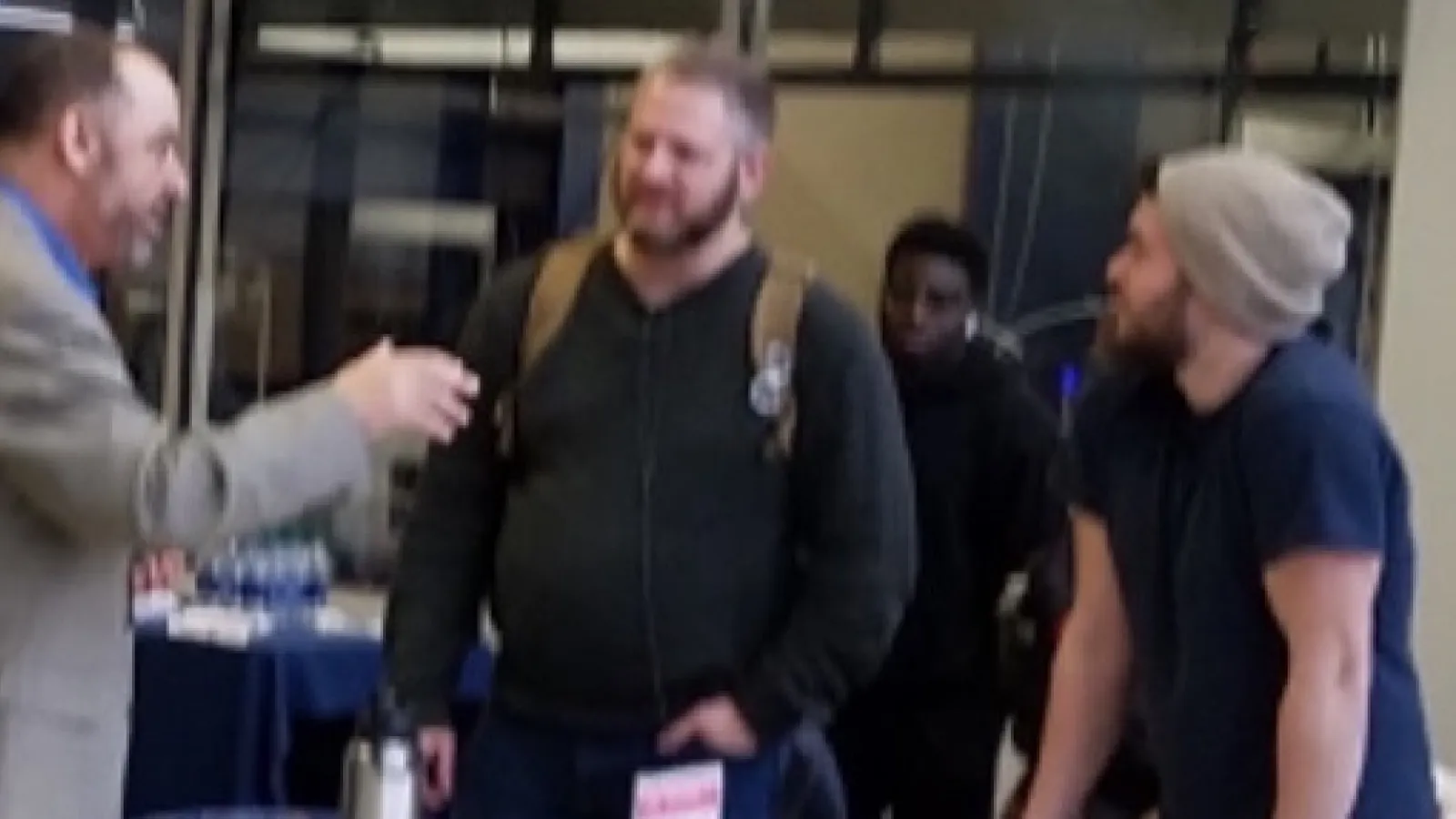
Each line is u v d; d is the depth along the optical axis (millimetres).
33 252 2457
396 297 5527
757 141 2914
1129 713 2840
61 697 2516
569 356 2947
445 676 3027
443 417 2574
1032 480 4191
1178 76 4465
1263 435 2447
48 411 2404
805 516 2932
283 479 2438
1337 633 2414
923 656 4219
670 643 2885
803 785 3014
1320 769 2406
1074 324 4496
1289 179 2504
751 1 4871
